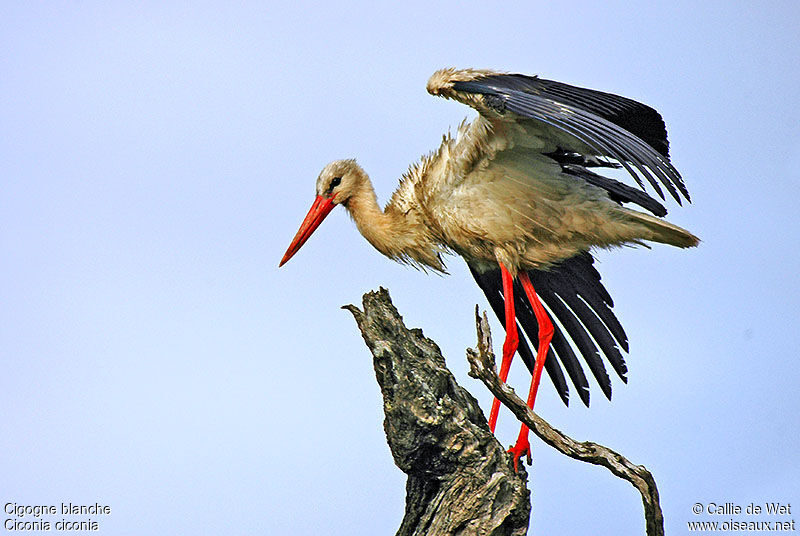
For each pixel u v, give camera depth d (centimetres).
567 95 1249
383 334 1082
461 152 1362
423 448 1080
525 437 1330
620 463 1135
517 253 1399
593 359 1489
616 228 1362
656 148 1319
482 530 1085
